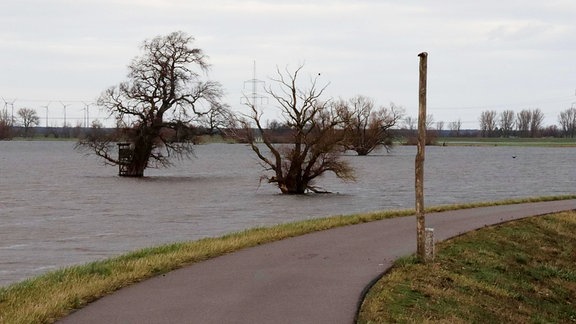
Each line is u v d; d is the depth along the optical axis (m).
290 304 11.93
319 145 52.78
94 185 66.38
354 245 19.27
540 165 107.00
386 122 135.75
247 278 14.27
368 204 47.00
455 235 22.11
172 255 16.67
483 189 60.38
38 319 10.47
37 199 51.25
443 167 101.31
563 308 17.70
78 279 13.69
